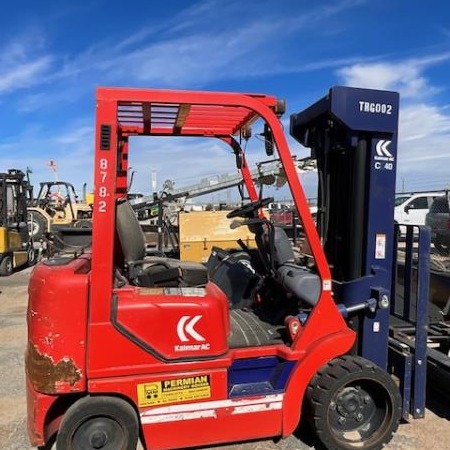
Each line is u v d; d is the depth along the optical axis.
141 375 2.72
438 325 4.31
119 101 2.63
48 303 2.63
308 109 3.52
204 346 2.81
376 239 3.24
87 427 2.75
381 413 3.11
